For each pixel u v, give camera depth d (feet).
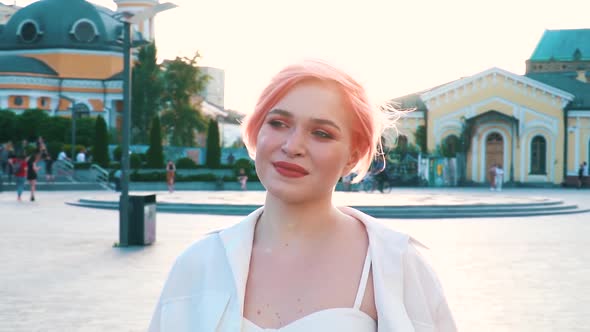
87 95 206.59
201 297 4.91
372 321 4.75
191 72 192.34
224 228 5.22
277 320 4.71
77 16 217.15
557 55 239.50
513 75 156.15
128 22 40.57
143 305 25.43
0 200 87.35
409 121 161.38
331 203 5.15
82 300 26.22
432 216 70.85
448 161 153.69
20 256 38.01
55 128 165.07
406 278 4.93
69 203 82.84
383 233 5.06
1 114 167.63
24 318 23.12
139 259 37.01
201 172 144.25
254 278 4.90
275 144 4.78
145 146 164.45
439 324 5.02
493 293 28.66
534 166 157.79
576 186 154.71
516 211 76.13
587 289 29.71
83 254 38.91
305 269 4.88
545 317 24.18
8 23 222.28
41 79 202.39
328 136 4.78
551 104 156.56
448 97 159.02
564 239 49.93
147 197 43.50
